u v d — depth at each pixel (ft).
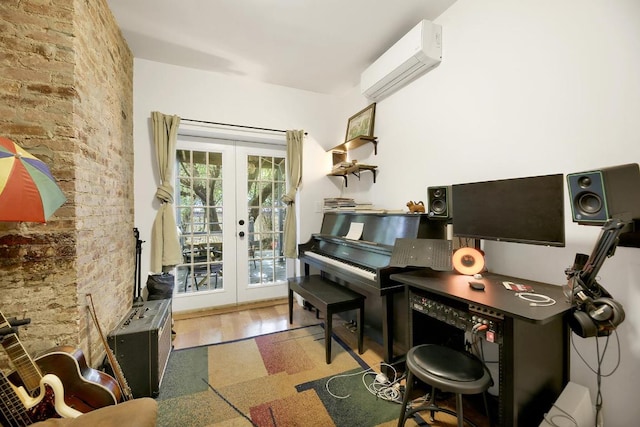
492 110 5.67
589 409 4.04
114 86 6.48
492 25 5.63
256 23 7.06
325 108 11.46
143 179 8.79
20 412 3.33
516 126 5.25
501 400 3.70
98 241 5.29
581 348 4.41
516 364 3.57
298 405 5.09
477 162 5.99
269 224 11.20
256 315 9.56
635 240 3.74
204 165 10.14
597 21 4.18
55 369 3.86
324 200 10.94
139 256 8.27
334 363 6.46
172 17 6.76
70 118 4.39
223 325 8.71
